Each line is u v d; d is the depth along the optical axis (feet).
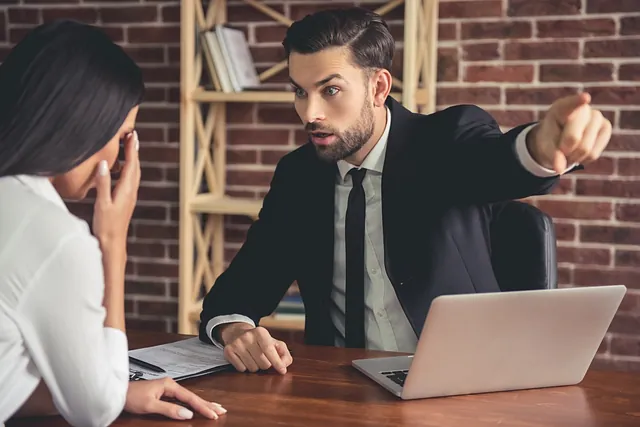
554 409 4.40
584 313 4.56
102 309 3.89
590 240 9.80
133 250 11.23
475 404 4.47
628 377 5.02
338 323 6.73
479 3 9.91
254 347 5.12
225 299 6.37
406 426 4.12
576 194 9.80
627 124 9.56
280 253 6.82
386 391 4.70
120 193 4.28
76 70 3.87
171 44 10.87
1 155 3.83
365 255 6.58
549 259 6.44
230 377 4.97
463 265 6.32
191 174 10.12
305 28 5.92
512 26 9.84
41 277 3.71
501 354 4.54
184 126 10.01
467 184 6.22
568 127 4.42
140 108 11.04
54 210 3.81
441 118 6.53
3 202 3.79
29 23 11.27
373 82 6.14
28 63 3.86
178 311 10.93
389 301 6.55
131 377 4.81
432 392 4.55
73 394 3.85
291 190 6.86
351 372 5.08
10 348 3.74
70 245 3.74
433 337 4.32
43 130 3.84
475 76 10.01
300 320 10.02
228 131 10.83
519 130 5.25
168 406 4.26
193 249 10.61
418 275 6.27
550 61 9.75
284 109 10.63
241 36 10.33
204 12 10.68
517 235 6.52
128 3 10.94
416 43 9.43
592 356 4.78
